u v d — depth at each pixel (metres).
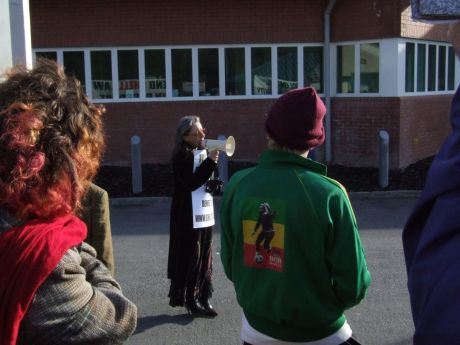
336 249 2.46
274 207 2.55
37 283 1.45
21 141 1.51
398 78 12.38
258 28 13.29
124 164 13.53
